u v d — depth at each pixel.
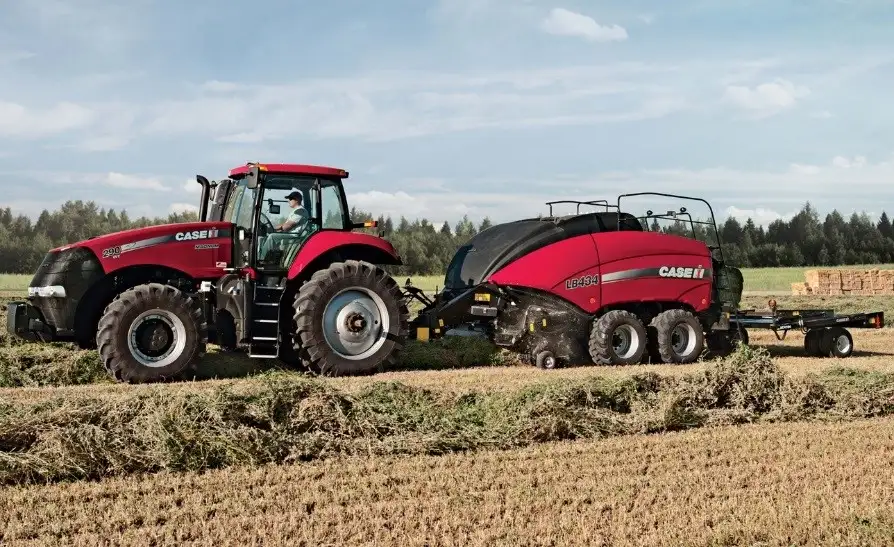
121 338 9.45
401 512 5.42
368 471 6.38
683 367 11.91
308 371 10.49
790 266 84.94
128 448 6.48
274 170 10.50
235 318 10.16
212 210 11.36
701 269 13.32
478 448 7.18
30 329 9.97
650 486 6.07
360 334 10.53
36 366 9.59
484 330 12.26
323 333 10.26
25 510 5.37
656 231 13.38
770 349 15.52
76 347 10.63
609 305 12.53
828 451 7.17
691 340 12.97
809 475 6.40
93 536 4.91
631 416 8.30
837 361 13.29
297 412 7.45
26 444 6.53
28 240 71.06
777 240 91.19
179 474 6.22
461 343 12.52
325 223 10.93
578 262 12.30
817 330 14.50
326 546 4.83
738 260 84.56
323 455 6.85
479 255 12.38
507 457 6.87
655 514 5.42
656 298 12.88
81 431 6.57
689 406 8.78
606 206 13.14
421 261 69.06
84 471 6.16
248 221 10.48
